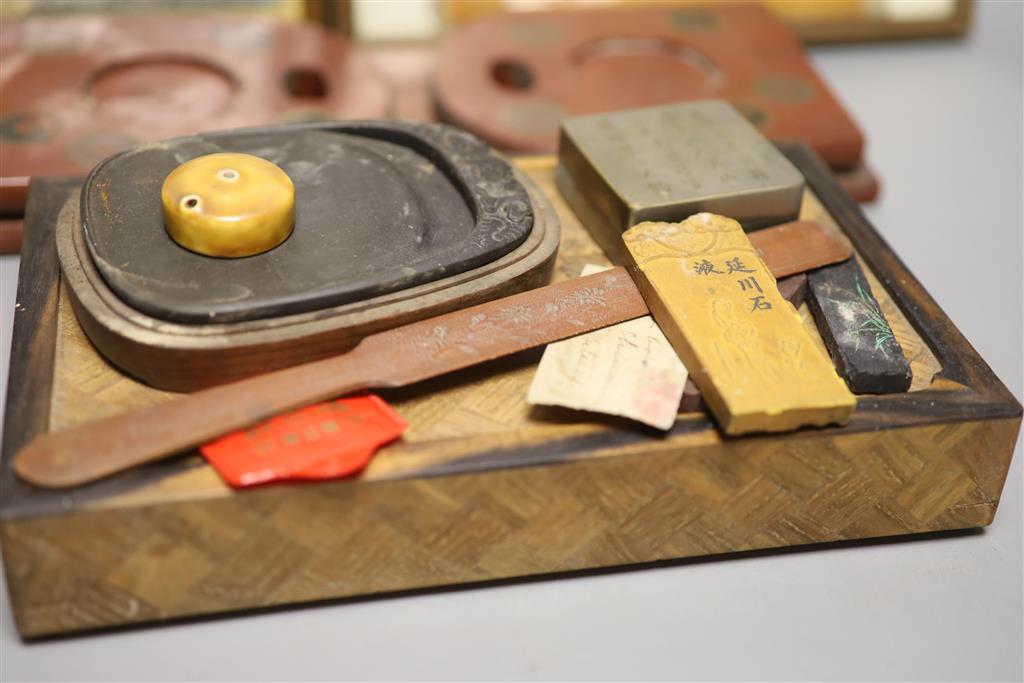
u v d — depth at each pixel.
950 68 0.88
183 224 0.55
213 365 0.54
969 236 0.74
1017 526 0.59
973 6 0.90
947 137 0.82
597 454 0.53
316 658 0.53
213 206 0.55
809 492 0.55
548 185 0.67
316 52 0.77
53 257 0.60
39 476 0.50
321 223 0.58
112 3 0.81
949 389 0.56
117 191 0.58
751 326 0.55
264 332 0.54
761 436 0.54
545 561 0.55
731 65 0.79
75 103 0.72
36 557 0.51
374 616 0.55
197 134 0.62
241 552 0.52
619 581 0.56
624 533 0.55
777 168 0.62
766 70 0.79
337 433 0.52
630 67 0.79
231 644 0.54
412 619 0.55
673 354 0.55
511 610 0.55
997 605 0.56
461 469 0.52
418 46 0.86
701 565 0.57
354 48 0.79
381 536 0.53
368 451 0.52
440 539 0.54
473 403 0.55
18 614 0.52
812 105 0.76
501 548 0.54
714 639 0.55
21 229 0.67
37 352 0.56
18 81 0.73
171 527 0.51
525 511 0.54
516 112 0.74
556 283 0.58
